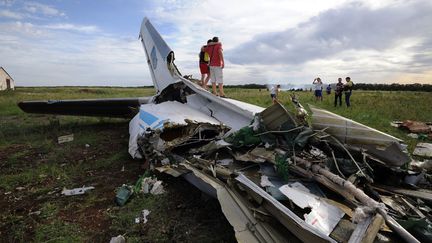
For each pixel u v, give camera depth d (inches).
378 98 852.0
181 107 248.7
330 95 993.5
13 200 165.8
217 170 144.6
